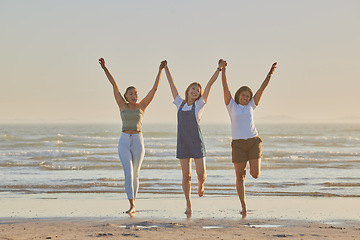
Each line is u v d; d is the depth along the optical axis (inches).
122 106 273.3
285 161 742.5
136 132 270.5
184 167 262.2
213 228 212.8
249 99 256.8
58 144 1236.5
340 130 3983.8
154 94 277.3
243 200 264.4
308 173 559.2
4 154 840.3
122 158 267.9
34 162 697.6
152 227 212.5
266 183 447.5
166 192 381.1
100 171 590.2
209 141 1437.0
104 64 278.5
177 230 203.5
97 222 230.2
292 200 330.3
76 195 360.8
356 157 872.9
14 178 498.6
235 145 255.3
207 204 309.7
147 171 582.6
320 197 348.2
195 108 254.5
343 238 187.0
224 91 258.7
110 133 2128.4
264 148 1250.0
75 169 612.7
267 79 256.8
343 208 291.1
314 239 184.2
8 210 282.8
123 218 246.2
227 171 576.4
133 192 271.0
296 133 3107.8
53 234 193.9
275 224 227.1
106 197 349.1
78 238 183.6
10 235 191.9
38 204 310.7
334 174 547.8
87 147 1203.2
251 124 253.9
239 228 212.1
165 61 276.4
